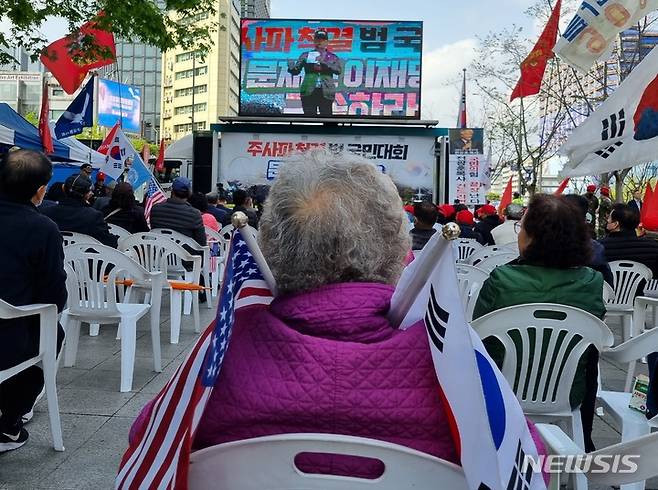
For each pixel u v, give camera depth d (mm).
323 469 1356
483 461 1230
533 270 3062
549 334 2949
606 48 5246
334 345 1399
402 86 19406
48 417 4145
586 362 3012
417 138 18734
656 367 2709
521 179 24859
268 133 18953
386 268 1559
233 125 18938
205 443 1395
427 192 18703
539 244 3070
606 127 3600
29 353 3367
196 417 1336
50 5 10648
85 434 3883
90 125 11719
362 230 1504
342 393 1348
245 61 19609
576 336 2947
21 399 3592
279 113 19516
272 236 1532
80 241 6031
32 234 3461
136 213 8445
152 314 5191
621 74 16531
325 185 1531
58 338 3846
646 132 3449
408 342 1403
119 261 4875
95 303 4848
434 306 1334
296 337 1409
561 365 2973
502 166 28906
